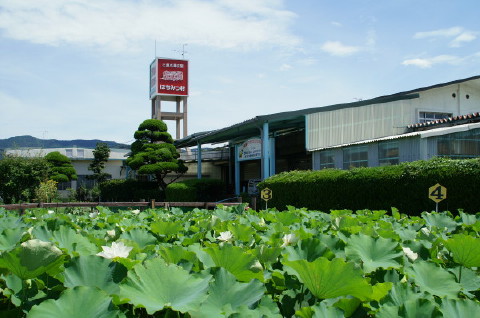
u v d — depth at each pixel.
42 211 4.58
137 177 33.59
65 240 2.26
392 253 2.00
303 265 1.45
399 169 11.22
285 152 25.02
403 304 1.33
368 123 18.98
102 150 33.03
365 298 1.42
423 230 2.85
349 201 12.45
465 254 1.95
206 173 33.69
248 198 18.31
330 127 18.27
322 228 3.26
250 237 2.60
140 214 4.50
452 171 9.87
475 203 9.38
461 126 13.34
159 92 33.81
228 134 23.31
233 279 1.51
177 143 29.97
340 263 1.41
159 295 1.38
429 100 19.94
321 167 17.62
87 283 1.48
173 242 2.75
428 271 1.80
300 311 1.31
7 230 2.34
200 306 1.32
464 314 1.35
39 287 1.51
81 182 35.94
